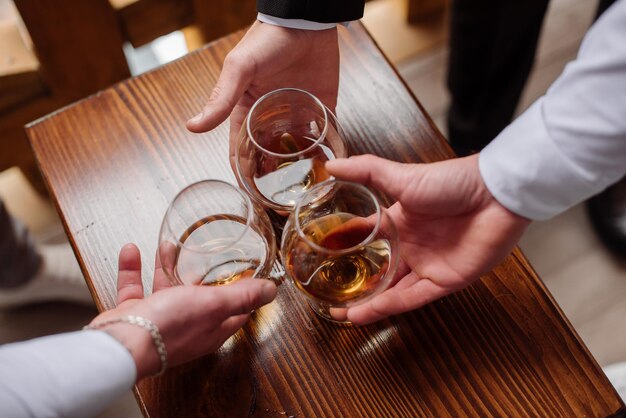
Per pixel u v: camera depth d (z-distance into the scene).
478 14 0.97
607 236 1.18
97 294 0.67
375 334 0.63
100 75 1.05
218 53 0.77
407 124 0.73
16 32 1.00
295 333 0.64
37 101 1.04
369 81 0.75
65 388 0.54
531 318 0.63
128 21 1.00
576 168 0.60
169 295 0.57
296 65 0.72
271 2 0.68
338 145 0.63
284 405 0.61
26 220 1.25
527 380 0.62
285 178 0.62
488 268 0.63
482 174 0.61
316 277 0.58
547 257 1.20
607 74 0.56
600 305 1.16
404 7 1.32
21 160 1.12
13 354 0.55
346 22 0.75
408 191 0.62
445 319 0.64
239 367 0.62
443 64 1.36
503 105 1.13
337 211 0.60
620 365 0.97
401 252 0.64
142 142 0.73
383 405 0.61
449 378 0.62
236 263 0.61
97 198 0.71
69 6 0.93
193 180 0.71
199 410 0.61
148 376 0.60
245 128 0.62
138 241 0.68
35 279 1.11
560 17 1.39
